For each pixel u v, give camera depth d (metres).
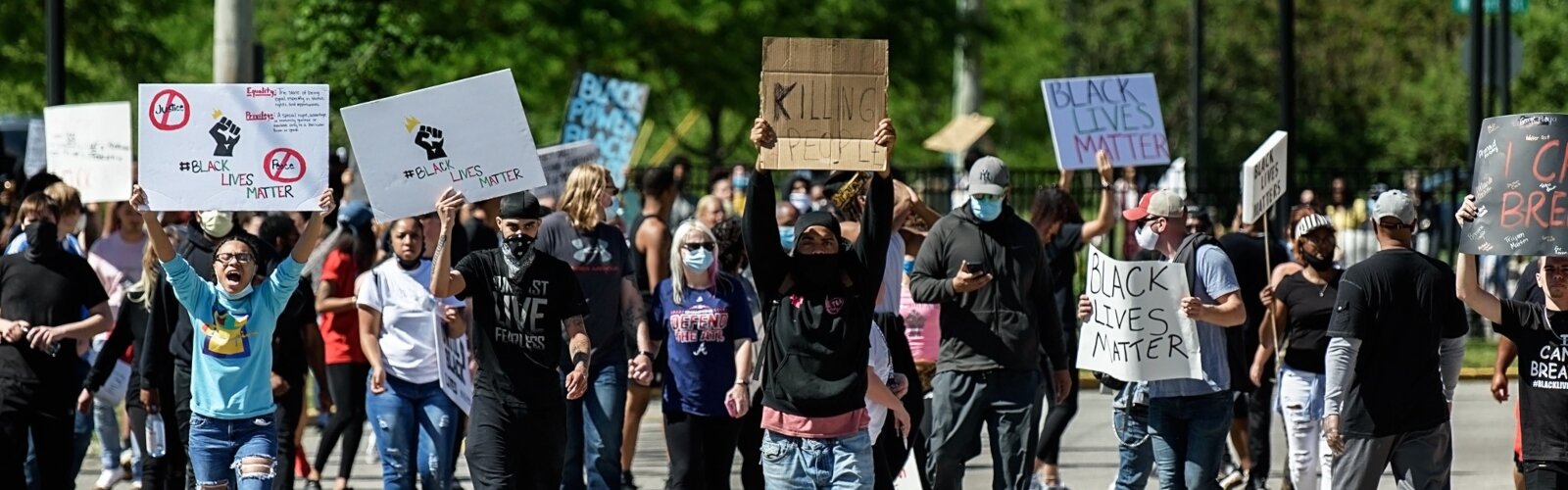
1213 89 118.50
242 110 20.30
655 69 66.56
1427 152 100.38
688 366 22.42
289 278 20.72
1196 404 21.44
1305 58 115.31
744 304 22.56
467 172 20.30
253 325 20.66
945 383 22.28
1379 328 19.69
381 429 22.92
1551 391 19.09
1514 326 19.41
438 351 22.28
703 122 95.94
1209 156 119.56
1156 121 34.53
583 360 19.84
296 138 20.41
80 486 27.84
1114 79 34.53
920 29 68.62
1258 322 26.67
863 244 17.92
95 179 29.95
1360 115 114.94
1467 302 19.52
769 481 18.08
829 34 67.38
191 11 66.56
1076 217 27.30
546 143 76.00
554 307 19.77
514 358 19.70
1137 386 21.86
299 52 46.94
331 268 26.17
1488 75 59.00
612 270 23.50
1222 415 21.44
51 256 22.75
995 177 21.98
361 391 25.97
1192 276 21.56
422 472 23.03
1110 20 121.06
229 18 38.38
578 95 38.44
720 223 23.75
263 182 20.33
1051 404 24.67
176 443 22.83
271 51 66.12
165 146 20.17
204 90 20.22
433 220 25.42
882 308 22.22
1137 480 22.39
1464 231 19.19
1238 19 116.31
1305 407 23.83
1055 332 22.67
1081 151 34.38
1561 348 19.05
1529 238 18.62
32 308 22.50
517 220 19.83
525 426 19.70
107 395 26.23
